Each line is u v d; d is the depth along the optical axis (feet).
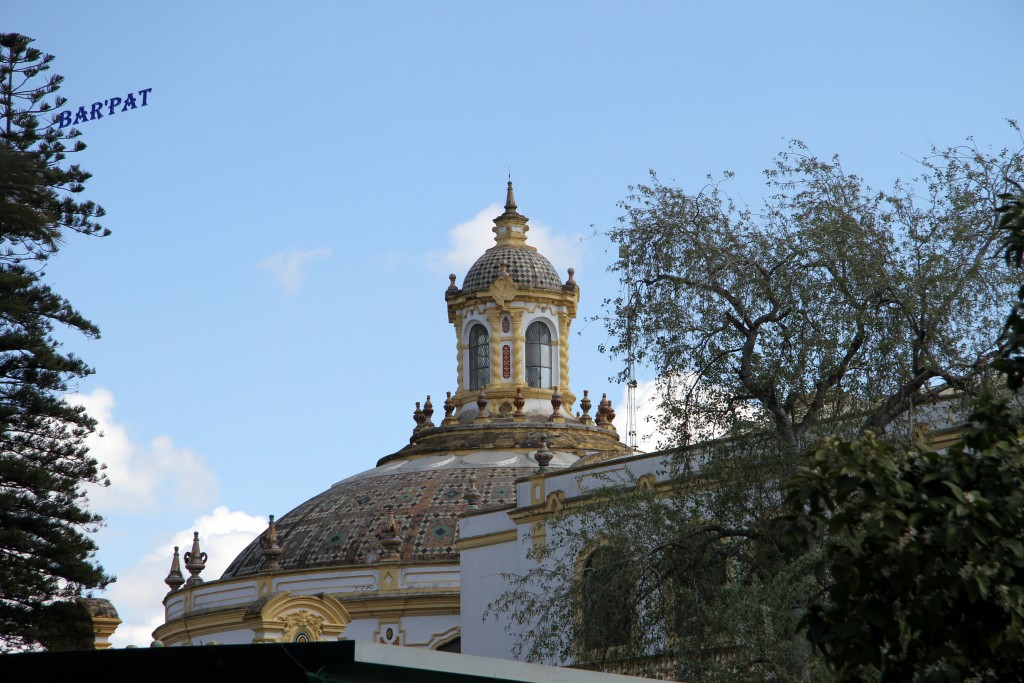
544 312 229.25
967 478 51.57
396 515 197.47
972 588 49.73
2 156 128.06
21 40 133.69
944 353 94.89
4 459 136.67
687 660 93.91
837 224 96.17
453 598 184.85
